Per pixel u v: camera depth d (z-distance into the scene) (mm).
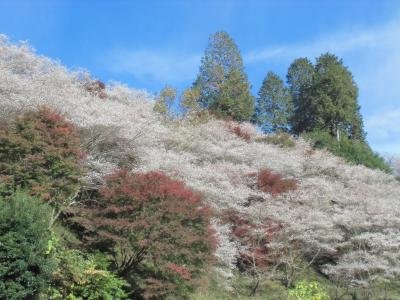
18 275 8430
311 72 39875
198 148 19781
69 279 9867
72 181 12484
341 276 17000
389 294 17172
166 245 10930
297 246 16938
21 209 8672
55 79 17531
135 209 11242
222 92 33250
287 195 18078
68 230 13000
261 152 21828
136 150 16016
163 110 21594
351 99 36188
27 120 12133
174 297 11211
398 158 34562
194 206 11789
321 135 30266
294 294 14086
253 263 15797
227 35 35250
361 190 21344
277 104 37375
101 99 18312
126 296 10773
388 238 17203
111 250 11789
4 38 17906
